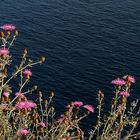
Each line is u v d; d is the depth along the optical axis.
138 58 51.62
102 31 61.09
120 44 56.19
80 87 42.25
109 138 7.32
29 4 70.81
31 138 7.31
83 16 67.25
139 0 75.81
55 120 7.63
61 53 52.22
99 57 51.66
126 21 65.62
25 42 54.06
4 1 71.38
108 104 37.75
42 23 62.81
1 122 6.95
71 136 7.31
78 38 57.84
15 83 39.50
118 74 46.78
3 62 7.28
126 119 7.56
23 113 7.24
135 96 40.09
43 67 46.69
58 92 40.62
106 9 70.81
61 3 72.69
